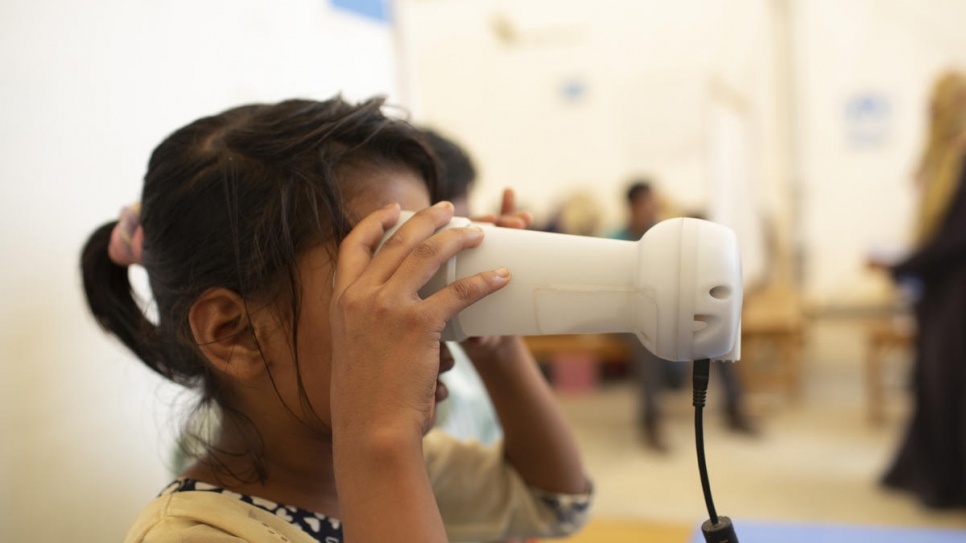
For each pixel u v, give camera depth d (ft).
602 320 1.42
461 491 2.26
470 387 3.21
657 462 8.96
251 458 1.75
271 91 3.87
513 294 1.44
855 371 12.76
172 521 1.60
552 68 18.13
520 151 18.53
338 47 4.56
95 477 2.75
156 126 3.07
